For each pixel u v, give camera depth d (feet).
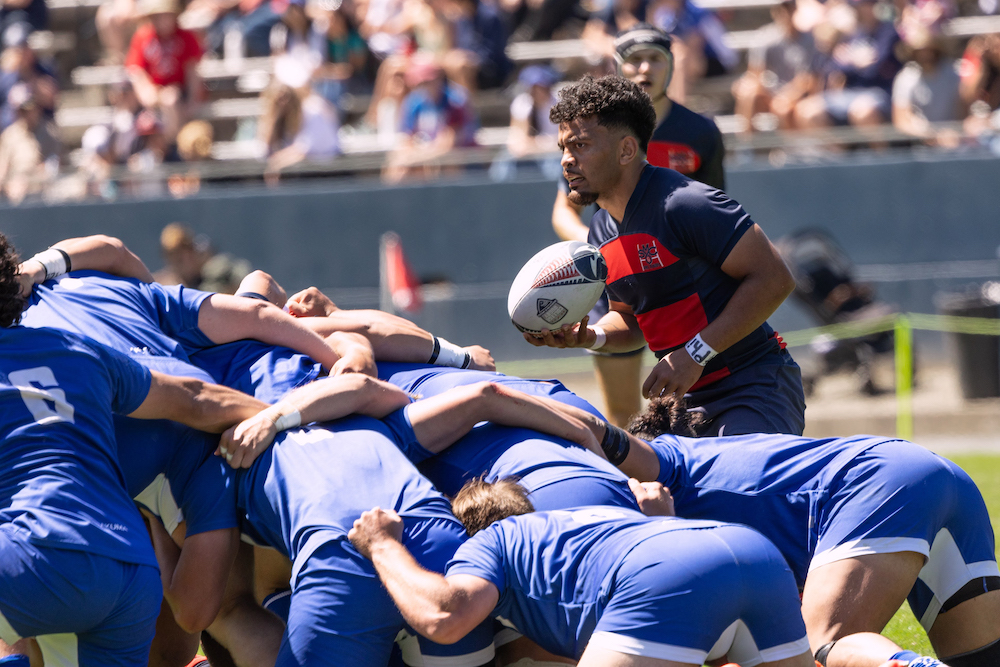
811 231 129.29
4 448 36.60
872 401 125.59
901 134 138.82
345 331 50.06
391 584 35.53
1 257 38.11
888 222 138.21
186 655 47.67
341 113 155.22
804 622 36.22
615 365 70.38
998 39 144.05
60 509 36.09
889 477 39.78
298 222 144.46
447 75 151.12
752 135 144.25
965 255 137.39
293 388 44.50
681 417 49.60
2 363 37.19
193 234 145.28
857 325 124.47
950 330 124.16
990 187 136.26
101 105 178.09
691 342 50.29
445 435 42.32
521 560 36.01
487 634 38.32
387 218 143.43
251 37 170.71
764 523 41.37
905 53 144.87
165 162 151.74
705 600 33.35
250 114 162.30
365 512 37.37
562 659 39.47
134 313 44.75
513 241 142.10
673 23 154.40
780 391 53.21
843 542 39.60
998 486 87.71
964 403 123.13
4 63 161.89
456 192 142.41
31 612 35.88
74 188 148.87
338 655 36.86
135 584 37.27
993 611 40.24
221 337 46.39
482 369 53.16
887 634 53.16
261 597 47.42
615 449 43.27
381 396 42.68
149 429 41.93
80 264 46.29
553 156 142.00
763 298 49.88
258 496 40.68
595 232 59.98
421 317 142.41
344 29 161.27
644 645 33.22
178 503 42.37
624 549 34.47
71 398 37.73
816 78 146.92
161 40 158.51
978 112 143.54
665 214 50.39
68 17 192.03
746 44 166.91
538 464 40.19
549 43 167.73
